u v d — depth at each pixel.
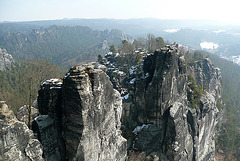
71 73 25.27
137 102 52.59
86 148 25.73
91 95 25.67
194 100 57.59
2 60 192.88
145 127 49.47
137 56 80.56
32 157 23.30
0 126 20.20
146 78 50.59
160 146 48.97
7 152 20.72
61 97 27.56
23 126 22.52
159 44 89.88
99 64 90.19
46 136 26.98
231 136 96.44
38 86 51.41
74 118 25.27
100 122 27.92
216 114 72.12
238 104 150.00
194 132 54.78
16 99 58.62
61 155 28.41
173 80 48.47
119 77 71.00
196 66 99.00
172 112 46.84
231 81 182.75
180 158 47.38
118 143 34.56
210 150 67.12
